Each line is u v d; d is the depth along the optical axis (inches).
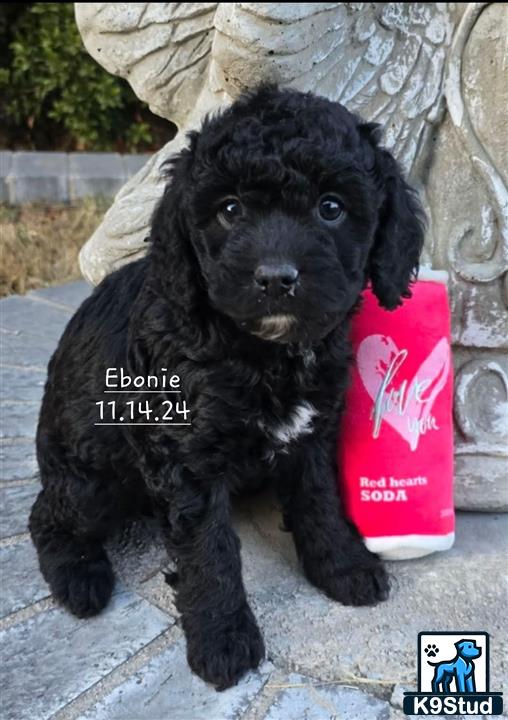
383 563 16.4
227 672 13.4
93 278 20.6
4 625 14.9
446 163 17.6
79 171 45.8
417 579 16.1
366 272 14.2
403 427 15.8
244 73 15.8
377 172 13.5
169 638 14.6
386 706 13.1
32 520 16.8
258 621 15.0
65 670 13.8
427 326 15.9
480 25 16.6
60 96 51.4
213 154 12.9
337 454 16.2
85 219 41.9
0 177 43.7
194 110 19.1
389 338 15.8
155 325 14.3
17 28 49.6
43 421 16.8
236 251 12.2
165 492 14.5
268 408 14.2
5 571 16.4
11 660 14.0
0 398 23.6
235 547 14.6
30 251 37.7
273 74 15.6
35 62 49.3
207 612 14.1
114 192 46.2
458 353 18.1
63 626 14.9
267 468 15.3
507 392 17.9
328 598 15.6
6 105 51.4
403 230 14.1
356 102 17.2
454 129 17.4
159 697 13.3
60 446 16.0
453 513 16.4
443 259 17.5
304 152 12.2
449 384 16.2
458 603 15.4
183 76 19.9
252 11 14.8
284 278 11.7
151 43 19.6
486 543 17.3
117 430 15.3
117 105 49.4
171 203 13.8
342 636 14.6
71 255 37.9
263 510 18.6
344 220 12.9
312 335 12.6
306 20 15.2
